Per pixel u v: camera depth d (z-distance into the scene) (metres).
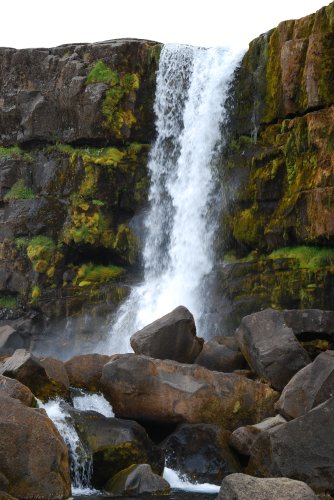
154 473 19.97
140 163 40.72
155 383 22.84
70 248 41.16
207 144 38.44
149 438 21.52
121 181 40.75
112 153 40.59
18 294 42.03
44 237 41.66
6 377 20.66
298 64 33.91
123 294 39.59
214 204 37.56
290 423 19.70
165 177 39.88
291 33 34.91
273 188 34.44
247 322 25.59
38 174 42.75
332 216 31.05
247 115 36.97
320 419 19.53
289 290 32.38
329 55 32.47
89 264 41.44
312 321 27.62
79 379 23.88
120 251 40.53
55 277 41.19
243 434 21.47
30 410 18.50
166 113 40.25
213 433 21.64
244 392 23.05
